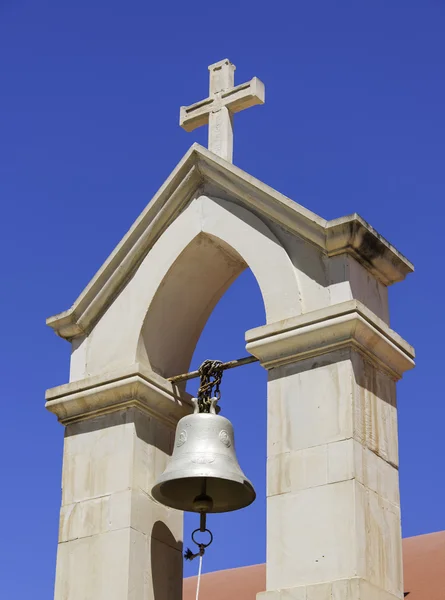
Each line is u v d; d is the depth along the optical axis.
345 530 11.87
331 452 12.23
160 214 14.26
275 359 12.89
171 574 13.65
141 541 13.41
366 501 12.08
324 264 12.99
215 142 14.46
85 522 13.65
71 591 13.38
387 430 12.74
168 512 13.86
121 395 13.90
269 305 13.10
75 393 14.13
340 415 12.33
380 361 12.86
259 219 13.59
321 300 12.86
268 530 12.27
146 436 13.90
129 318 14.23
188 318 14.52
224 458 13.14
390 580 12.05
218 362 13.68
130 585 13.12
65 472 14.03
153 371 14.10
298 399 12.62
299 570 11.96
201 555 13.36
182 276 14.23
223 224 13.81
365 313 12.56
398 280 13.44
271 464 12.51
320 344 12.65
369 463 12.30
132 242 14.37
